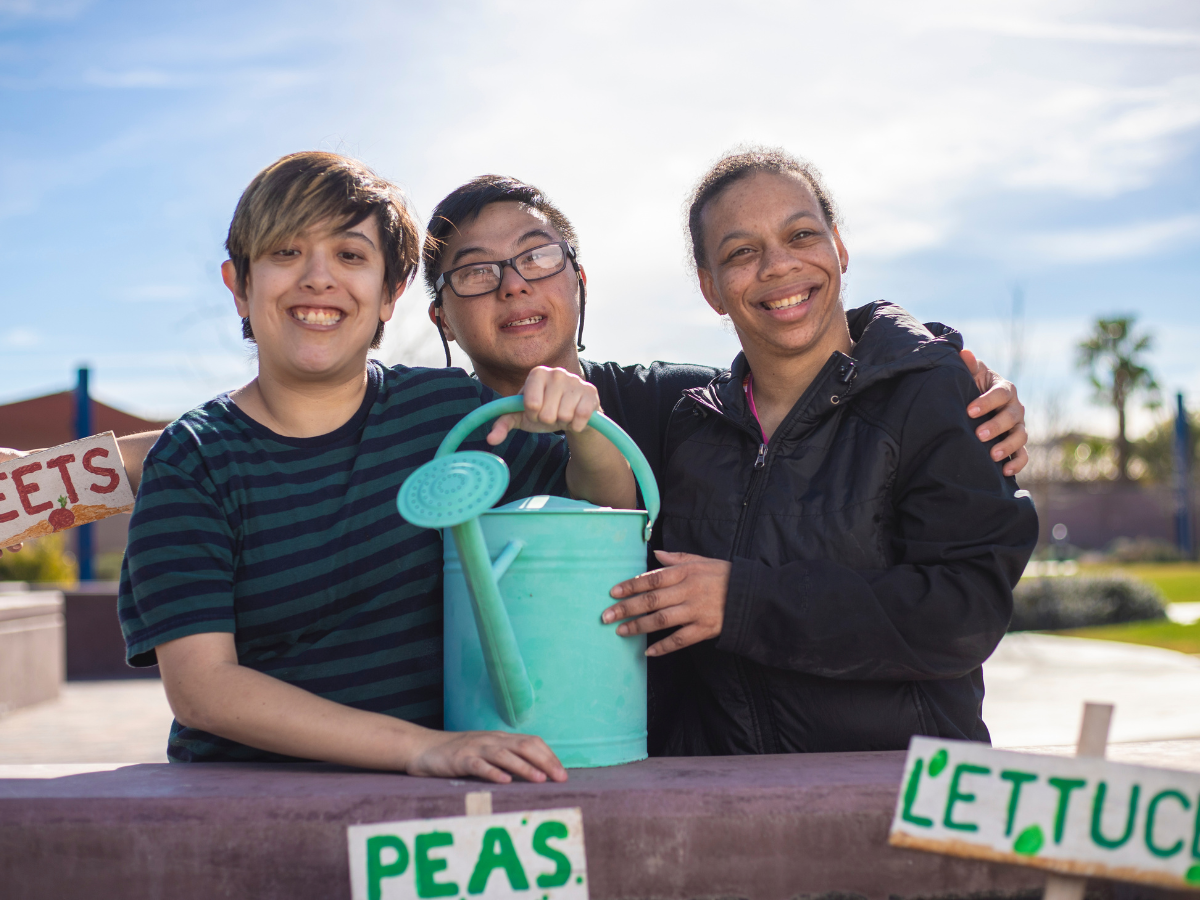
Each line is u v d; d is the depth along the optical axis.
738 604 1.40
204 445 1.41
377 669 1.44
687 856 1.13
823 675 1.45
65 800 1.12
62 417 11.41
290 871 1.11
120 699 7.80
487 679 1.30
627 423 2.02
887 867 1.15
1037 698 6.59
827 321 1.67
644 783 1.18
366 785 1.17
